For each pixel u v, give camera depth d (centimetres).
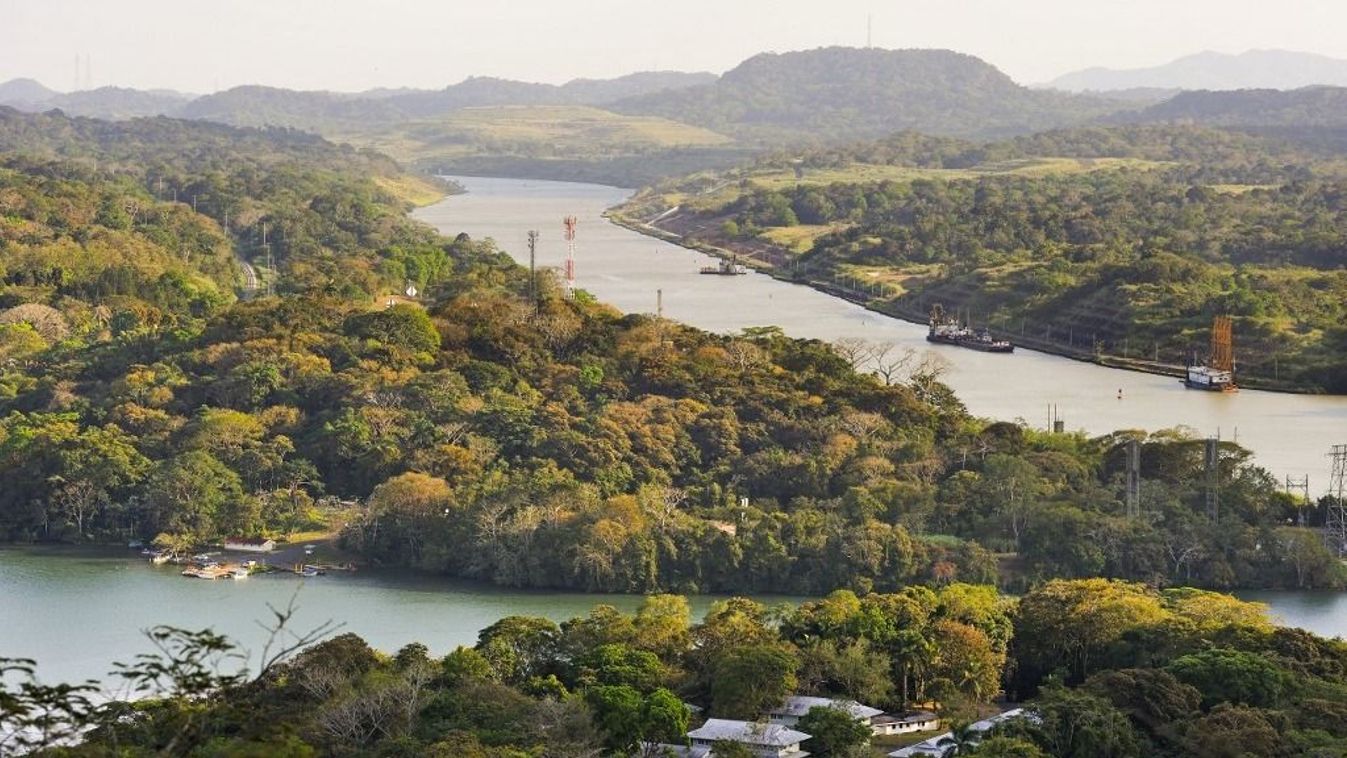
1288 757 15925
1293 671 18138
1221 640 19125
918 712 18888
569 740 15938
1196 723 16538
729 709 17688
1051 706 16812
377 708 16088
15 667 8900
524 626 19175
